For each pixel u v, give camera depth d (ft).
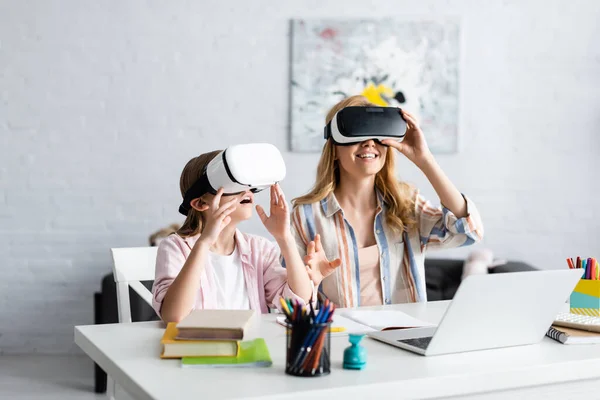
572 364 4.44
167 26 12.64
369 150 6.44
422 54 12.75
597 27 12.85
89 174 12.74
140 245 12.83
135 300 10.68
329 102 12.74
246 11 12.69
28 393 10.67
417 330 5.09
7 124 12.60
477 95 12.91
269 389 3.76
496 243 13.08
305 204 6.89
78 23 12.56
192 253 5.32
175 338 4.30
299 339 4.00
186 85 12.71
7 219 12.70
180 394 3.67
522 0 12.85
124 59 12.64
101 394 10.70
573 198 13.08
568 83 12.94
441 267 12.48
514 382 4.27
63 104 12.63
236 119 12.78
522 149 13.02
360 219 6.89
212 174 5.41
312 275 6.00
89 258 12.81
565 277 4.71
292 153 12.85
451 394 4.10
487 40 12.87
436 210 6.86
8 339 12.82
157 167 12.78
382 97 12.75
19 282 12.77
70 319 12.84
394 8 12.75
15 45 12.52
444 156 12.97
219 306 5.82
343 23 12.66
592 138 13.01
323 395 3.77
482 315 4.53
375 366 4.25
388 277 6.79
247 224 12.86
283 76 12.75
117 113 12.69
